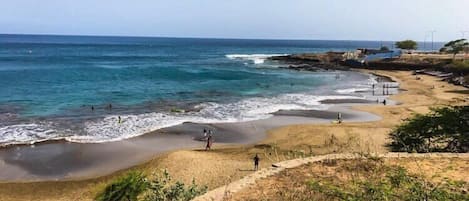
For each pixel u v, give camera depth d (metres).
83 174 20.08
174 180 18.38
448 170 10.80
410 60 77.31
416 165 11.29
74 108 34.75
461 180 9.91
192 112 34.03
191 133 27.59
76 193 17.91
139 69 70.81
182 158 21.89
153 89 47.19
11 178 19.38
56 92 43.12
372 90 49.75
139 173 16.62
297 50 172.12
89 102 37.72
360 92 48.00
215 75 64.19
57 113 32.56
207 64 87.25
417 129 17.53
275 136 27.08
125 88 47.44
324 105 38.47
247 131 28.34
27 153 22.62
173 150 23.94
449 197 8.46
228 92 46.28
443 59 74.12
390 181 9.43
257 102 39.69
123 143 24.92
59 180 19.27
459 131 16.66
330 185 9.57
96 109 34.56
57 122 29.53
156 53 128.50
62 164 21.28
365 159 11.97
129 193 14.18
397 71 73.81
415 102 40.59
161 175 17.16
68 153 22.84
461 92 47.22
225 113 33.97
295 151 21.88
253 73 68.88
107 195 14.66
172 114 33.16
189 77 60.72
